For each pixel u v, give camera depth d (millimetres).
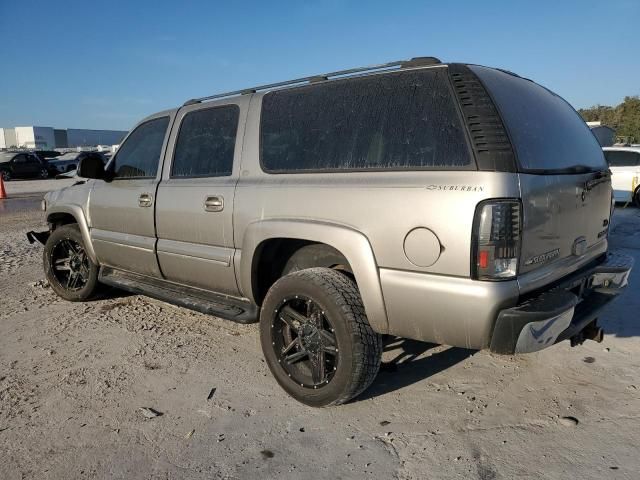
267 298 3244
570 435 2816
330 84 3262
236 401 3266
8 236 10008
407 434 2871
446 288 2559
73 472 2609
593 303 3162
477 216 2463
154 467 2639
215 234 3648
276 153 3396
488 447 2734
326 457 2688
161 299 4199
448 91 2713
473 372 3580
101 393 3400
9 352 4105
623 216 11391
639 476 2475
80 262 5270
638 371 3516
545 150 2836
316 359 3082
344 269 3279
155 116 4449
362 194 2844
